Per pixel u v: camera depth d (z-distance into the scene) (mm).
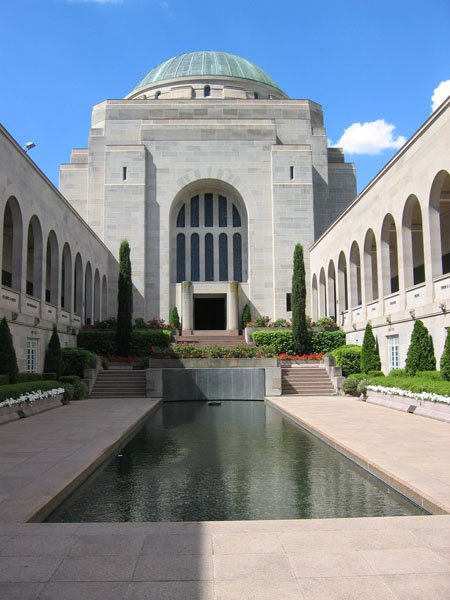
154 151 43469
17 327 21906
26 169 22766
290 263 42281
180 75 52188
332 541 5820
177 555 5426
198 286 42125
